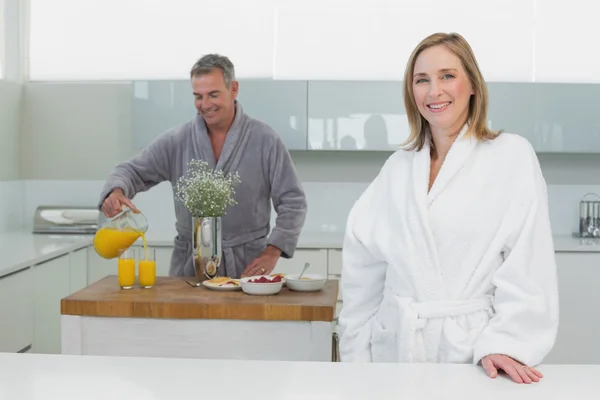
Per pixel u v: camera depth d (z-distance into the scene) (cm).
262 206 296
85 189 468
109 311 226
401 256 168
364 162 459
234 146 288
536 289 151
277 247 285
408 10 453
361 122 423
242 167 289
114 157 466
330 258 409
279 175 291
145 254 253
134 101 426
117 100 463
